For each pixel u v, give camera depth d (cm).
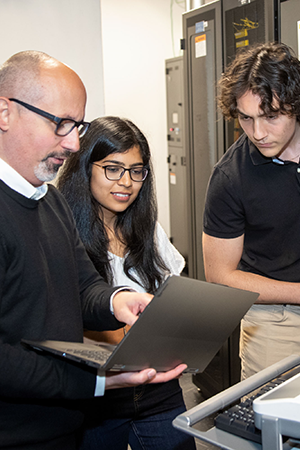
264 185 151
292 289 151
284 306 163
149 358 95
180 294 85
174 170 501
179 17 514
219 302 95
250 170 153
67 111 96
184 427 84
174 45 518
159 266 154
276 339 165
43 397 96
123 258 151
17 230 97
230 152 161
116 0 477
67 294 111
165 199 534
